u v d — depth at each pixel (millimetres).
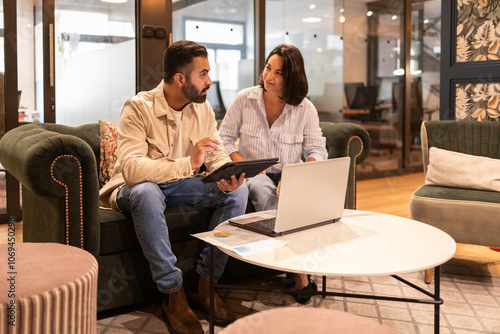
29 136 1892
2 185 3441
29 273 1254
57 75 3475
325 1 5586
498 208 2287
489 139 2719
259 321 868
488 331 1827
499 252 2865
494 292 2234
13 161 1840
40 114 3535
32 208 2035
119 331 1806
